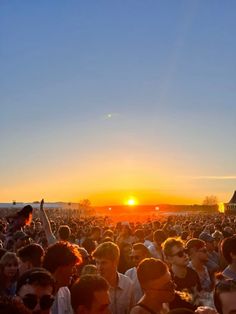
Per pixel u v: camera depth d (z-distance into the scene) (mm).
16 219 3322
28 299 1146
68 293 1611
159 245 3420
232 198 33250
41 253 1828
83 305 1285
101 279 1316
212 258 3281
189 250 2457
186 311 1053
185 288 2109
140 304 1546
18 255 1854
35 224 7055
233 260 2102
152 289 1536
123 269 3104
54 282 1227
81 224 10859
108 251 1889
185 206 38750
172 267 2193
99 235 4930
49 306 1170
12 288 1940
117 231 6480
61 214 25531
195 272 2242
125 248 3178
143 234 4711
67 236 3326
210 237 3328
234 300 1181
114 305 1884
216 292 1222
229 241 2113
